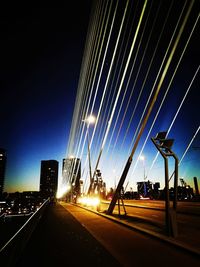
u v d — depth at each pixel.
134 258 6.28
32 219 10.27
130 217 14.57
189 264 5.56
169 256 6.27
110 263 5.94
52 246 8.05
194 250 6.25
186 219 13.48
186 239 7.72
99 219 15.50
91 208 25.45
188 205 24.14
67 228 12.18
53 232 11.02
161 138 9.14
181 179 41.56
